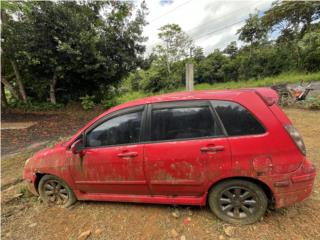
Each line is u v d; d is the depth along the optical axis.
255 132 2.24
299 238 2.15
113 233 2.49
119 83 16.52
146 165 2.51
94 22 13.92
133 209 2.88
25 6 10.58
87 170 2.80
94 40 12.30
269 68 30.33
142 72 35.25
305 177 2.21
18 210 3.17
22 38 11.50
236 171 2.25
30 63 11.97
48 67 12.94
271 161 2.19
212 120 2.37
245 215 2.38
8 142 7.49
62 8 11.78
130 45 15.02
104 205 3.04
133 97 28.67
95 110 14.73
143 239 2.35
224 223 2.45
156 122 2.54
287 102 9.73
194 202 2.52
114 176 2.69
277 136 2.20
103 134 2.75
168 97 2.61
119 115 2.71
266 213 2.52
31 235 2.61
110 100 15.82
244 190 2.34
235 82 34.28
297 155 2.21
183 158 2.38
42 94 15.46
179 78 33.84
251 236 2.24
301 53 26.00
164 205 2.89
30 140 7.68
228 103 2.36
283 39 29.70
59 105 14.91
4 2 10.19
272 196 2.29
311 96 10.20
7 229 2.75
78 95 16.02
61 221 2.81
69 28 11.97
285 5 26.30
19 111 14.01
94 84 15.73
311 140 4.92
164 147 2.44
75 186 2.96
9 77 14.75
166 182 2.49
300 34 27.44
